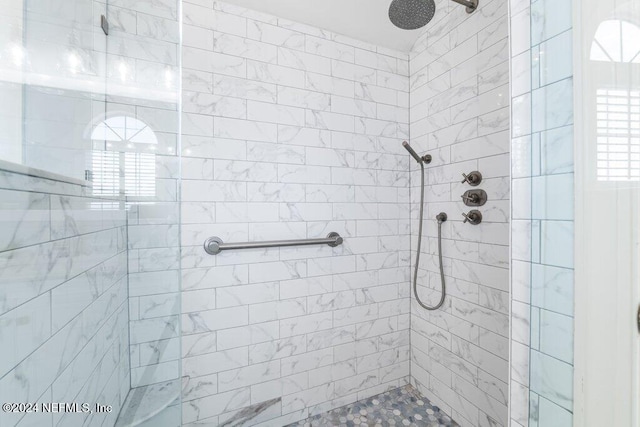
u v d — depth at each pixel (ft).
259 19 4.69
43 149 2.02
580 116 1.78
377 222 5.63
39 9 2.04
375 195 5.61
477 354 4.48
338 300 5.30
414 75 5.75
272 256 4.80
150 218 3.66
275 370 4.83
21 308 1.73
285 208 4.88
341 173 5.31
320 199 5.15
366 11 4.99
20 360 1.72
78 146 2.55
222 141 4.47
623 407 1.66
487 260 4.32
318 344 5.15
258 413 4.70
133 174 3.53
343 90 5.32
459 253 4.81
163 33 3.63
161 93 3.64
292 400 4.94
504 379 4.06
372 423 4.94
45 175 2.01
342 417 5.08
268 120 4.76
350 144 5.38
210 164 4.40
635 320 1.62
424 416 5.08
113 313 3.22
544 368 2.02
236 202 4.56
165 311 3.72
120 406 3.40
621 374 1.67
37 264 1.89
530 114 2.08
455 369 4.88
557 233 1.93
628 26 1.63
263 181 4.73
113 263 3.23
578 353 1.82
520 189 2.15
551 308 1.98
